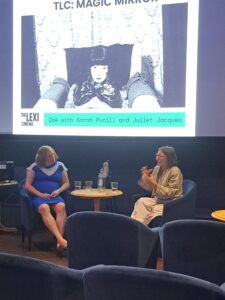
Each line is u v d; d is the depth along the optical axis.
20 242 4.73
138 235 2.55
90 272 1.54
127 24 4.74
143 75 4.70
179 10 4.52
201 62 4.48
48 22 5.05
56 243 4.59
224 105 4.43
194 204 4.27
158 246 2.90
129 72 4.75
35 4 5.09
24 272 1.63
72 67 4.97
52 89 5.06
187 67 4.53
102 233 2.60
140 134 4.74
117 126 4.82
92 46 4.89
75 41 4.95
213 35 4.42
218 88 4.44
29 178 4.55
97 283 1.53
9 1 5.18
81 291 1.72
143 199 4.27
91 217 2.61
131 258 2.58
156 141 4.71
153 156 5.06
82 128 4.96
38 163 4.61
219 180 4.79
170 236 2.43
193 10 4.47
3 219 5.43
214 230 2.31
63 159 5.40
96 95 4.89
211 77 4.46
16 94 5.21
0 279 1.67
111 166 5.23
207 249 2.35
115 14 4.78
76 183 4.87
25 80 5.17
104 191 4.67
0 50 5.25
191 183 4.41
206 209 4.77
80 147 5.33
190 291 1.39
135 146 5.12
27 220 4.37
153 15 4.63
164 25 4.59
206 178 4.84
